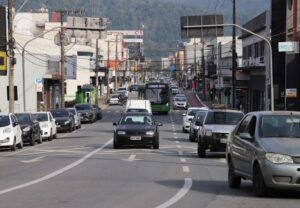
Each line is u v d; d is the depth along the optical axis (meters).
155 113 94.81
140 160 28.45
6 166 26.20
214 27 50.97
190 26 51.00
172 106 118.75
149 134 35.62
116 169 24.20
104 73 171.38
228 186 18.53
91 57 147.12
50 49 116.12
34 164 26.92
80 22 85.00
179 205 14.66
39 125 43.25
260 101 79.25
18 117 41.50
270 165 14.84
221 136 29.48
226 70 124.00
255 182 15.80
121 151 34.31
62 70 79.56
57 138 48.94
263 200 15.32
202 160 28.61
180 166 25.52
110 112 104.81
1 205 14.66
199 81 175.75
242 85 88.62
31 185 18.92
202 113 43.53
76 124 61.22
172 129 60.81
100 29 86.31
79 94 115.62
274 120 16.50
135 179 20.58
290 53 57.50
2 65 62.53
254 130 16.47
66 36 100.56
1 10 61.72
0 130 35.78
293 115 16.67
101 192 17.12
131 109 58.62
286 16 59.28
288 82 57.69
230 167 18.17
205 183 19.42
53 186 18.61
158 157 30.22
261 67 75.81
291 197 15.80
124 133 35.66
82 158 29.77
